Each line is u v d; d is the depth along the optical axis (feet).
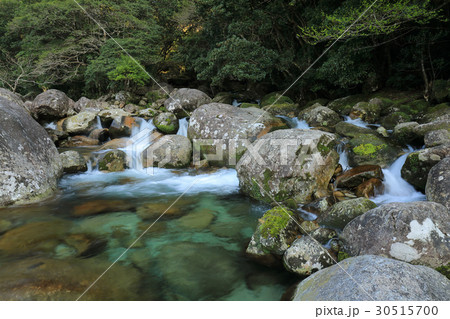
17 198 12.92
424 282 5.98
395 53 29.07
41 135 15.64
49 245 9.71
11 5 51.29
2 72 49.01
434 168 10.82
